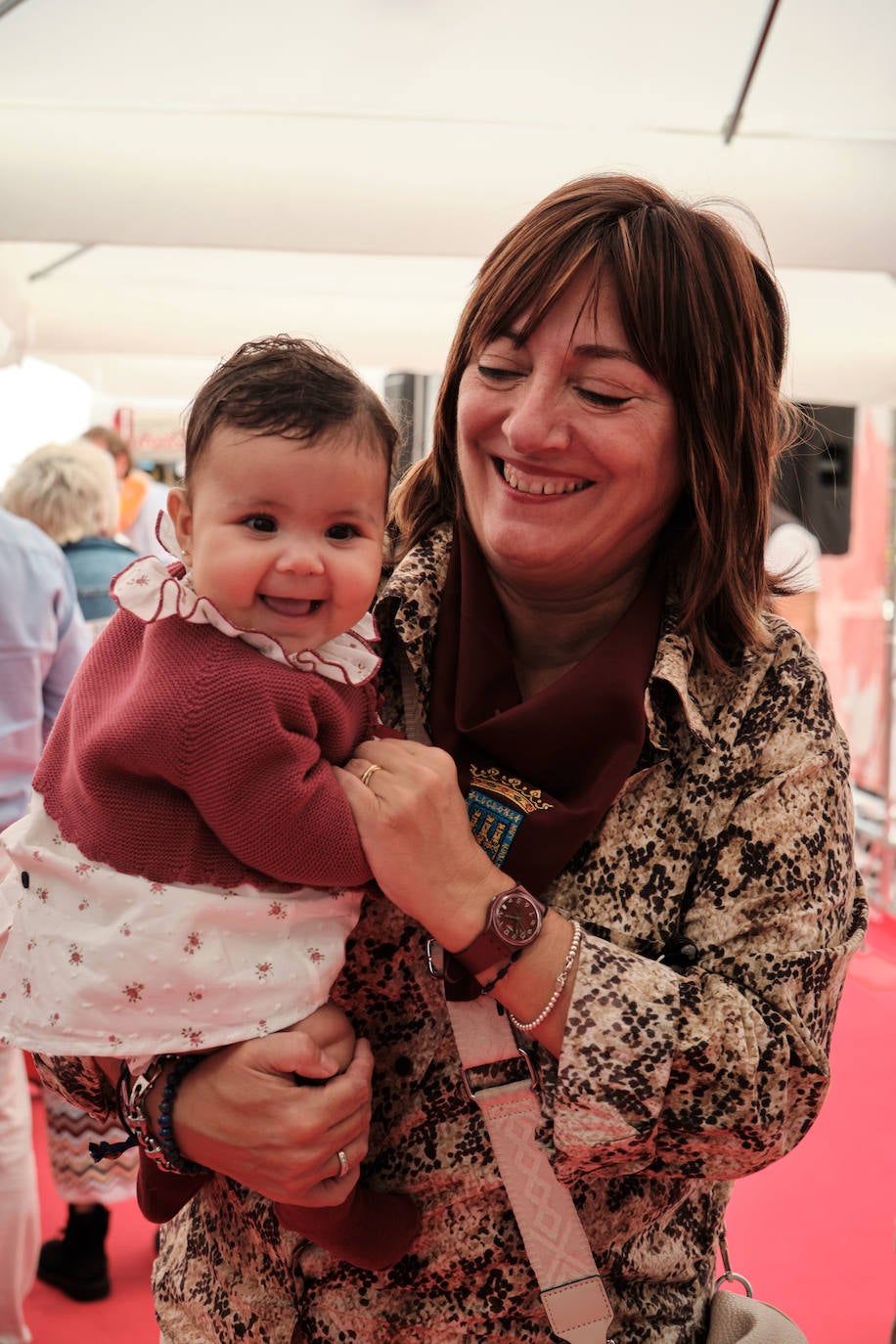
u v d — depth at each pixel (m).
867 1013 4.98
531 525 1.26
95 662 1.21
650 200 1.26
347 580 1.13
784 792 1.20
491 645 1.31
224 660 1.10
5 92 3.71
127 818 1.12
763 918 1.17
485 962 1.13
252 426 1.10
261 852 1.10
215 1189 1.34
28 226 3.81
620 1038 1.09
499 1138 1.19
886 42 3.30
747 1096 1.10
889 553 6.59
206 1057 1.16
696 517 1.28
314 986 1.15
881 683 6.66
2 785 2.86
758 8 3.17
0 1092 2.81
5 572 2.85
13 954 1.19
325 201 3.88
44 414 6.38
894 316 5.18
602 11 3.22
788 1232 3.46
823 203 3.81
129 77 3.62
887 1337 2.97
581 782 1.24
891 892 6.42
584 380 1.21
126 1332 3.03
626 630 1.30
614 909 1.21
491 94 3.71
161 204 3.83
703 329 1.22
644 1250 1.26
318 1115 1.10
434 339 5.34
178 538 1.18
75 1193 3.14
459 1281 1.23
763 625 1.32
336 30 3.36
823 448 1.79
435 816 1.12
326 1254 1.25
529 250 1.22
